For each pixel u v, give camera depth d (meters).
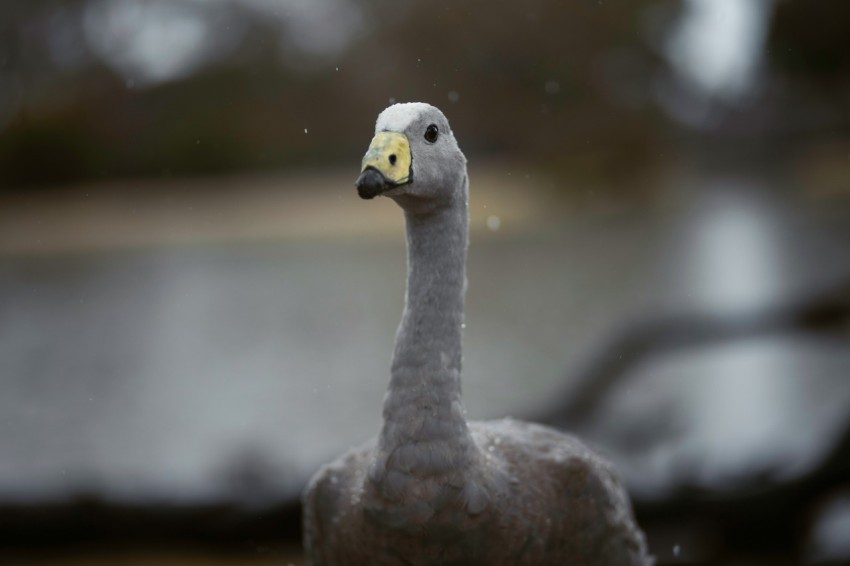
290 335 18.14
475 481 4.58
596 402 10.02
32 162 40.06
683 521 8.35
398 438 4.59
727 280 19.36
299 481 8.84
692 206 33.53
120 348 18.02
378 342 17.22
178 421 12.57
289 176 39.56
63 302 23.06
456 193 4.82
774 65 33.94
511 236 29.36
